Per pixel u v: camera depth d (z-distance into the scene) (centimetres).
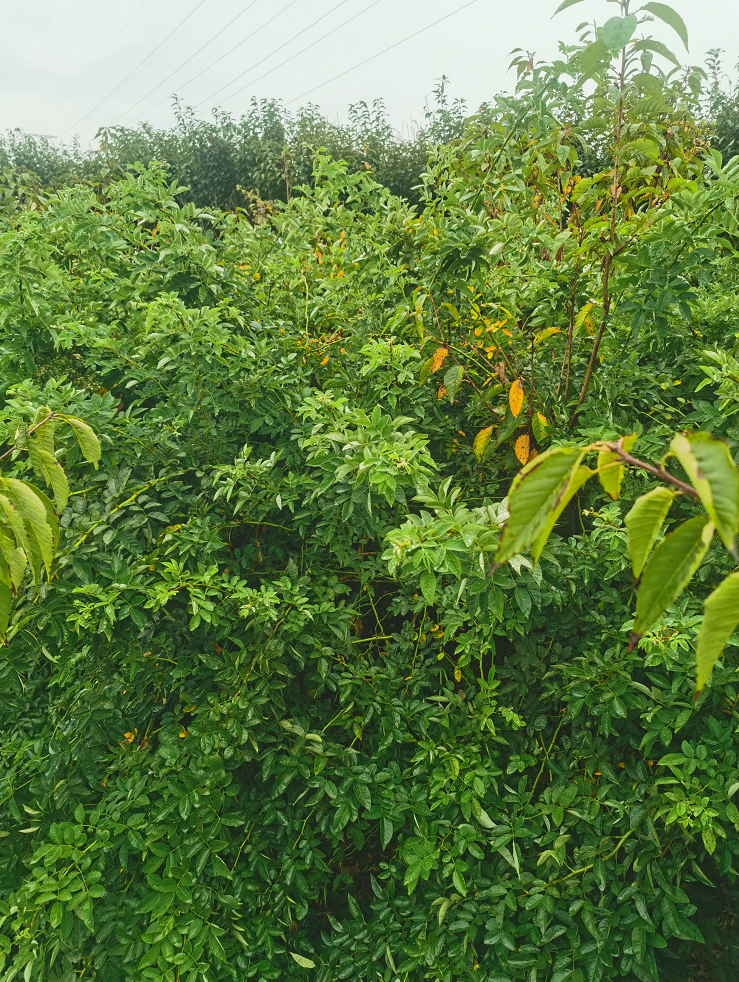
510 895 180
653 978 168
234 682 198
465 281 238
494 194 284
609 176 214
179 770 191
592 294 226
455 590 189
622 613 195
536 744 198
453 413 256
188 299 251
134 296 245
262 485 213
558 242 246
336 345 264
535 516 75
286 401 225
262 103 1098
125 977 185
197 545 202
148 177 279
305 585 209
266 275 291
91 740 202
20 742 224
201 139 1109
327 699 221
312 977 192
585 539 195
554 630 198
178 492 212
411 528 161
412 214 311
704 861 196
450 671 225
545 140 270
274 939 192
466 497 238
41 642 202
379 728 206
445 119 988
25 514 107
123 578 189
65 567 197
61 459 212
